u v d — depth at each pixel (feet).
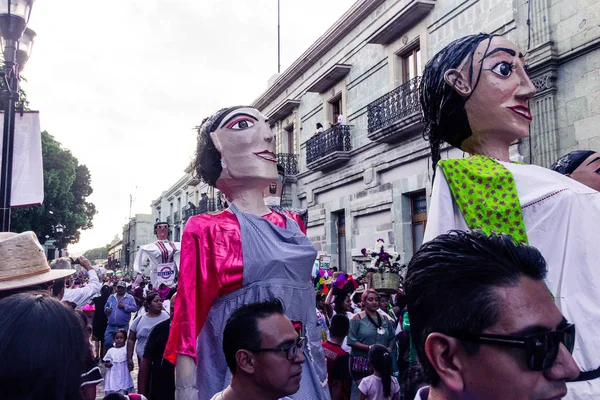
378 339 18.43
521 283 3.41
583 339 6.09
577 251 6.57
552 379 3.30
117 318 29.22
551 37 26.84
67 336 4.54
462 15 33.55
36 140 21.52
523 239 6.76
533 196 6.98
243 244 9.23
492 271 3.41
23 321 4.37
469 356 3.39
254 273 9.16
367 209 43.93
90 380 11.08
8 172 19.84
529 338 3.20
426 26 36.76
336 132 46.78
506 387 3.26
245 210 10.02
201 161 10.46
